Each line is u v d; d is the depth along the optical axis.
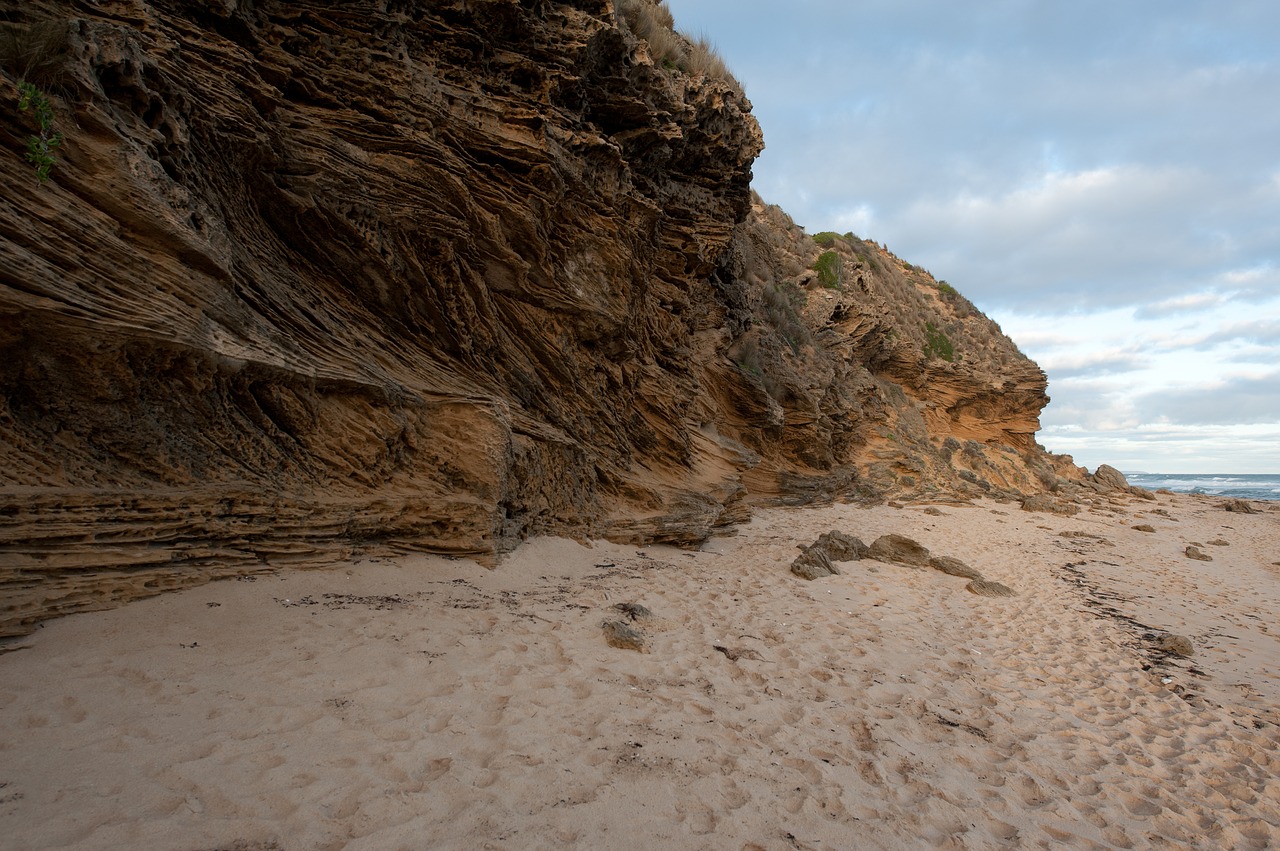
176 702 3.79
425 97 8.65
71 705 3.59
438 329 8.88
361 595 6.13
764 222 34.69
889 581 10.88
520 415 9.71
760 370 21.41
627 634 6.14
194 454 5.64
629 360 13.15
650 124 12.77
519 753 3.88
